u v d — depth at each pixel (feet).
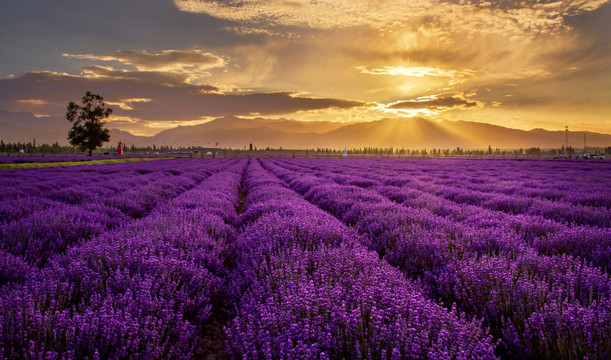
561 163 139.23
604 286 10.21
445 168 103.81
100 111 222.48
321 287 9.56
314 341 7.65
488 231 17.25
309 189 46.09
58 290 9.84
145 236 16.01
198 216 23.73
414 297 9.11
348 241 16.26
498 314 9.68
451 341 7.41
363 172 82.17
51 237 17.30
